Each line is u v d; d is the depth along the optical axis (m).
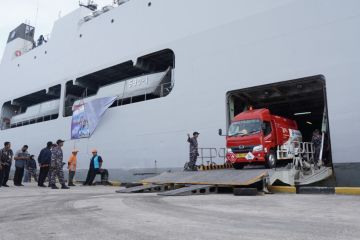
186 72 14.10
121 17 17.72
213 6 13.66
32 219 4.68
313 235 3.44
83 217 4.78
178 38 14.65
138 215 4.93
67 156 19.25
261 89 12.25
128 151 15.78
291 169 9.78
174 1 15.19
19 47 27.59
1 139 26.02
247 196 8.20
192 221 4.37
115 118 16.80
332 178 10.34
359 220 4.45
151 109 15.16
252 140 11.00
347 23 10.22
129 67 18.16
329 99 10.30
